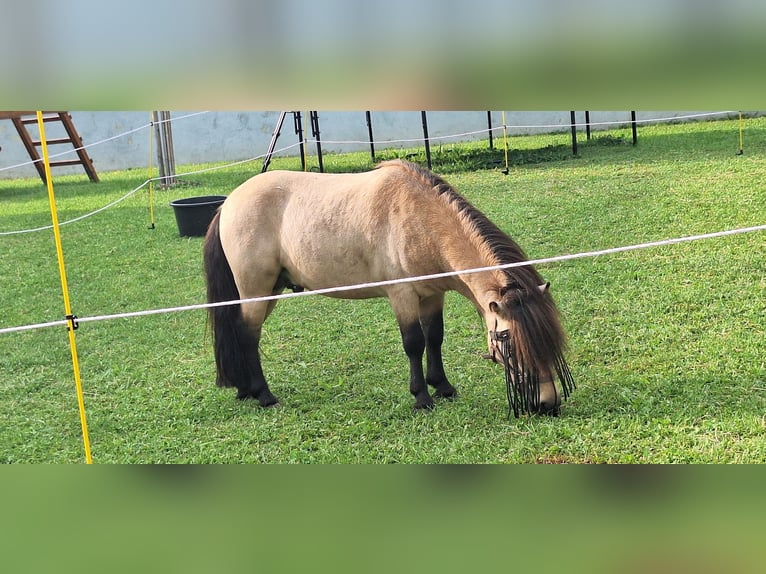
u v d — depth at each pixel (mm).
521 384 4398
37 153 14453
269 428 4973
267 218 5254
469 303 6805
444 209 4734
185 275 8422
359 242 4961
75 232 10516
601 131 12820
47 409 5590
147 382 5934
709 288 6188
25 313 7699
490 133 12180
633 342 5551
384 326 6547
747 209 7703
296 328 6703
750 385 4727
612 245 7453
